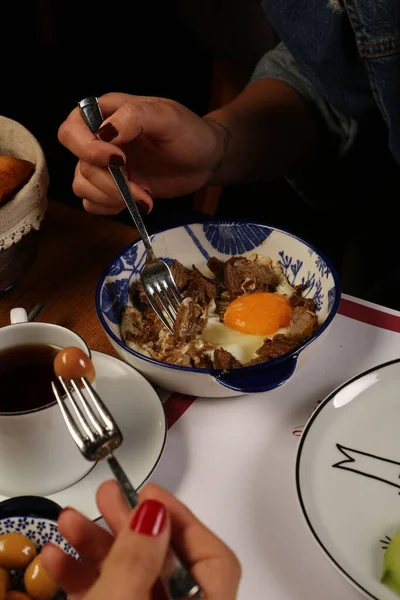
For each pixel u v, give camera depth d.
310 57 0.77
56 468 0.41
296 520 0.41
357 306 0.56
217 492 0.42
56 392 0.34
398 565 0.35
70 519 0.31
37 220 0.56
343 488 0.41
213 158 0.68
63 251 0.64
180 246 0.58
